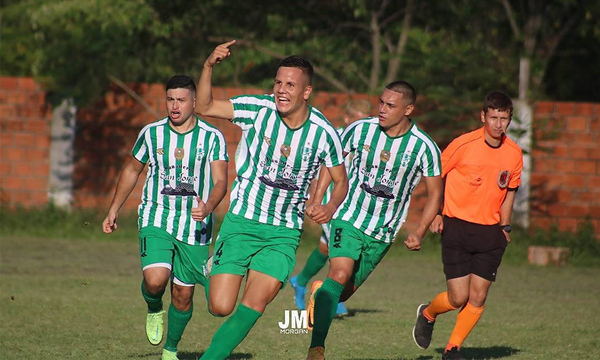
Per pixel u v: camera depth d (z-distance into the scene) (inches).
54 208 2222.0
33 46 2802.7
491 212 969.5
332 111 2241.6
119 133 2239.2
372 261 957.8
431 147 912.9
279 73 765.3
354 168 941.2
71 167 2234.3
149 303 902.4
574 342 1108.5
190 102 885.2
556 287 1686.8
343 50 2640.3
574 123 2172.7
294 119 781.3
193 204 896.9
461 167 968.9
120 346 1008.9
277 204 796.0
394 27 2655.0
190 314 919.0
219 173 890.7
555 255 2014.0
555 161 2178.9
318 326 889.5
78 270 1691.7
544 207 2182.6
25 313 1219.2
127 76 2409.0
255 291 764.6
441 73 2452.0
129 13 2369.6
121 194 912.3
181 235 893.2
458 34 2682.1
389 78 2541.8
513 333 1175.0
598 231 2170.3
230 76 2709.2
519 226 2183.8
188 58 2568.9
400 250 2139.5
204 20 2522.1
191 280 909.8
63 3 2326.5
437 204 915.4
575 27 2817.4
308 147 784.3
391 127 911.7
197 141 893.8
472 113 2258.9
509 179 970.1
